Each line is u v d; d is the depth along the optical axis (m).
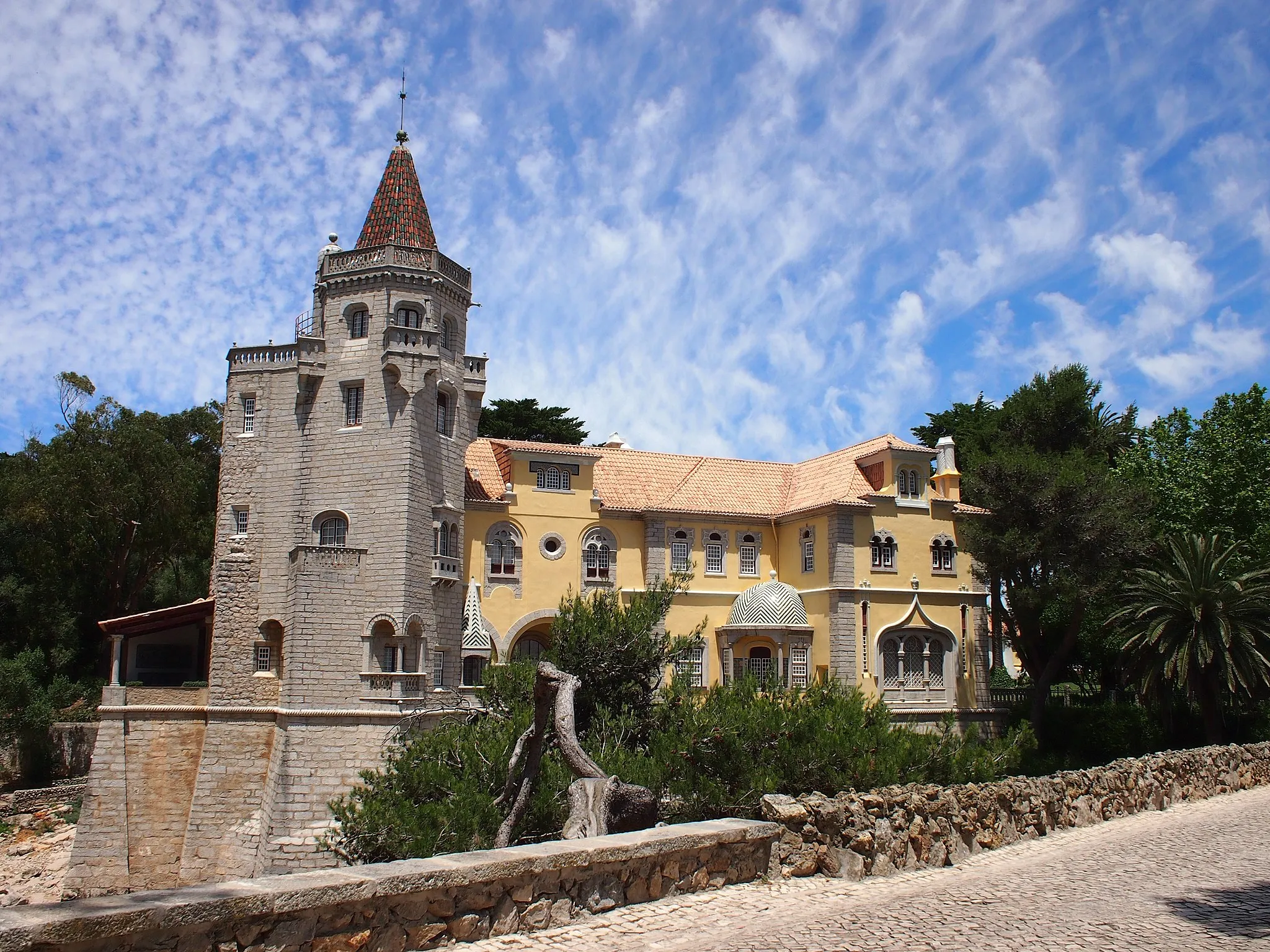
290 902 12.56
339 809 30.55
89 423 78.50
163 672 58.66
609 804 22.05
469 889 14.33
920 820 21.69
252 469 53.72
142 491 76.25
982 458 62.94
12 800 61.31
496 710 37.31
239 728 50.69
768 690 32.88
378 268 52.84
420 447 51.50
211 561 84.62
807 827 19.41
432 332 52.03
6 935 10.60
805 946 14.70
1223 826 27.27
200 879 48.75
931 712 60.56
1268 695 52.12
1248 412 65.12
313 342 53.12
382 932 13.37
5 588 77.12
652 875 16.81
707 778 28.61
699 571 62.28
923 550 62.59
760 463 69.81
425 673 49.84
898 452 62.62
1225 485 62.25
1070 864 21.88
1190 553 52.19
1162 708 55.12
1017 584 61.31
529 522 58.34
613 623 39.28
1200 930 15.84
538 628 58.56
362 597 50.06
